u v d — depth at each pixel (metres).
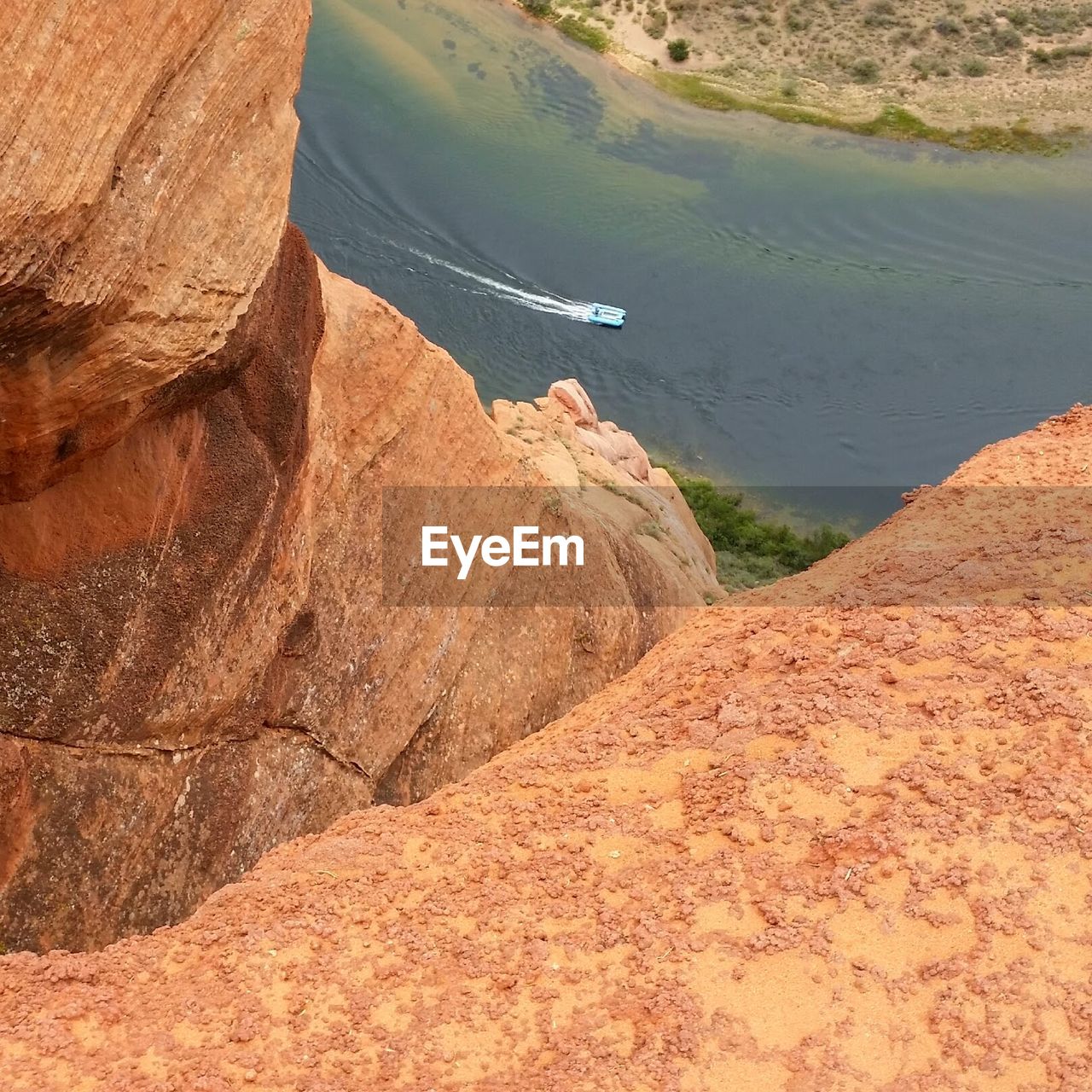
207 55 8.73
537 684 18.06
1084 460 13.64
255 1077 6.68
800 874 7.73
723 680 10.23
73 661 10.13
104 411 9.35
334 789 14.20
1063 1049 6.65
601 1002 7.14
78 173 7.44
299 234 12.52
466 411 16.84
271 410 11.98
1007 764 8.12
